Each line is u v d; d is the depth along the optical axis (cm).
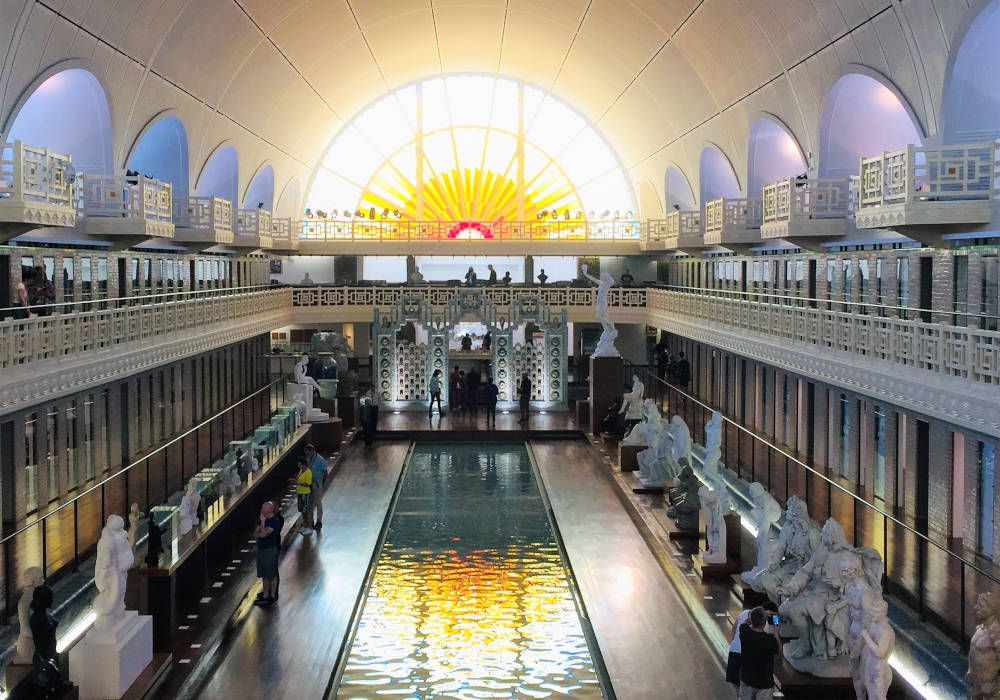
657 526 2478
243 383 4522
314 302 4947
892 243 2686
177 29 2961
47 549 1869
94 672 1438
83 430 2489
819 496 2319
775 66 3047
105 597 1462
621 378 3847
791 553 1667
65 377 2091
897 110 2805
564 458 3488
